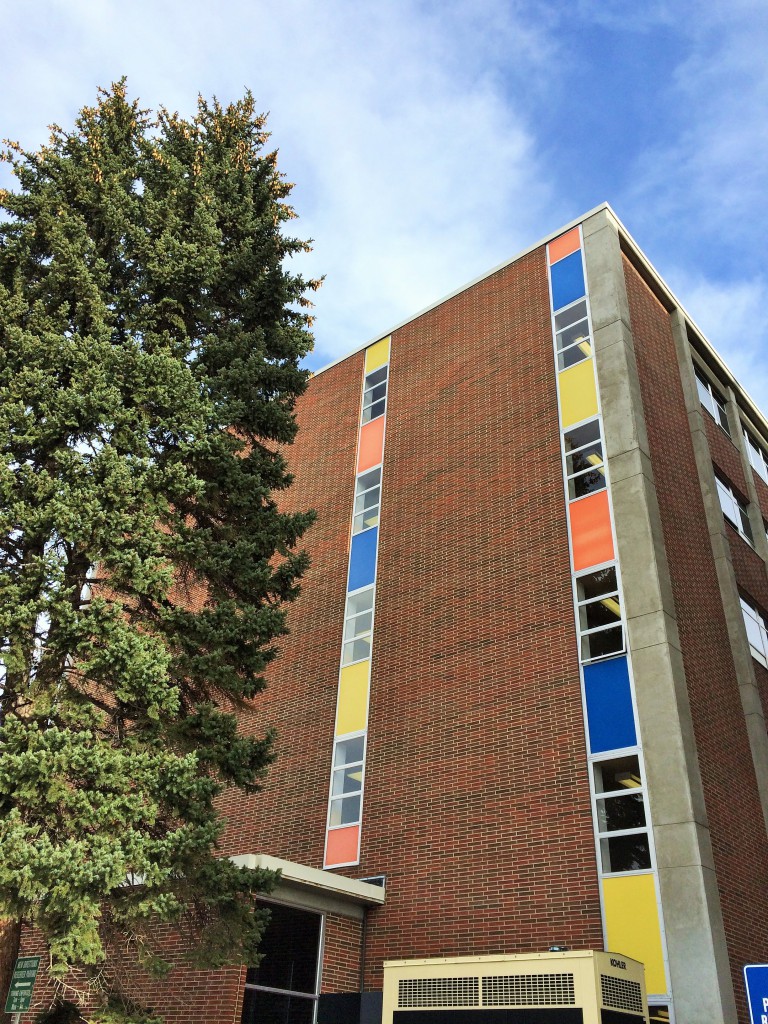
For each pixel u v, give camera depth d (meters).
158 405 11.80
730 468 21.42
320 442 23.98
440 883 14.92
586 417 17.67
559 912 13.30
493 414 19.62
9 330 11.45
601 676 14.79
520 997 10.45
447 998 11.03
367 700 18.30
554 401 18.48
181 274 13.08
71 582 11.00
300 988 13.52
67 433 11.07
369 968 14.81
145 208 13.24
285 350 14.17
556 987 10.26
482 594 17.42
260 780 19.14
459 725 16.33
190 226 13.75
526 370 19.53
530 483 17.86
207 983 12.34
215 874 9.73
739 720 16.22
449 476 19.73
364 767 17.42
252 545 11.89
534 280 20.77
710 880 12.39
